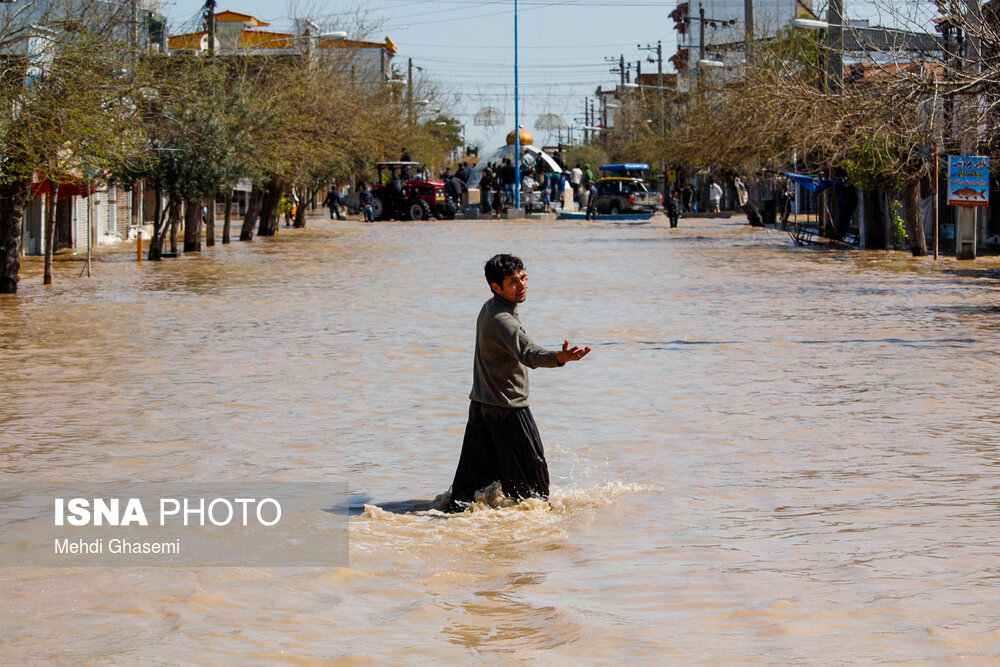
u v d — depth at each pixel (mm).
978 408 15516
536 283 36719
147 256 50938
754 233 70000
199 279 38938
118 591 8297
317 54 75125
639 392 17062
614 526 10031
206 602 8031
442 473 12273
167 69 45812
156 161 44969
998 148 37719
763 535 9648
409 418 15336
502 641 7176
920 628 7262
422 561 9062
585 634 7215
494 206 101312
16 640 7242
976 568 8570
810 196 77188
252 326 25828
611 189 102375
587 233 72938
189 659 6891
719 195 102875
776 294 32438
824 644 7000
